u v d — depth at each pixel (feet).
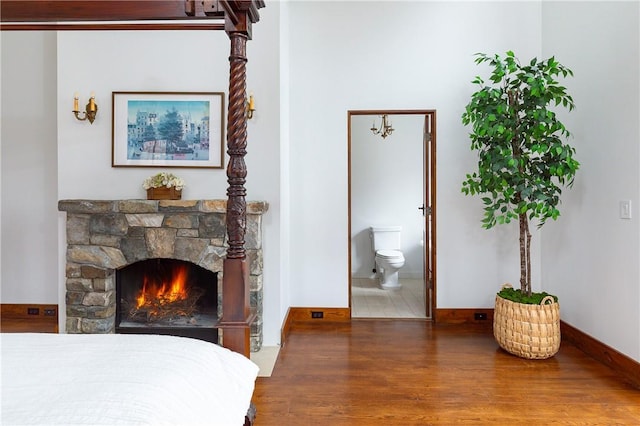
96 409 3.08
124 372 3.79
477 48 13.11
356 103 13.30
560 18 11.80
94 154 11.35
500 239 13.14
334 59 13.26
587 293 10.61
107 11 6.27
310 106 13.32
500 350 10.77
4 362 3.99
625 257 9.18
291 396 8.25
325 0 13.28
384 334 12.07
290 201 13.38
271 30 11.08
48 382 3.54
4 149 13.47
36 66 13.34
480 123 10.34
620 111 9.32
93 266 10.77
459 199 13.20
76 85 11.35
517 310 10.16
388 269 17.78
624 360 9.13
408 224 20.33
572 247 11.29
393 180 20.27
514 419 7.40
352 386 8.69
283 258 11.84
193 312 11.37
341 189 13.34
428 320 13.51
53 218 13.44
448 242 13.23
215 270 10.65
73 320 10.77
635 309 8.86
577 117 10.98
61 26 6.36
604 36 9.84
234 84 6.04
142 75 11.35
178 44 11.33
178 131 11.33
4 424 2.83
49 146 13.39
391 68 13.25
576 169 9.95
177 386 3.73
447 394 8.34
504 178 10.32
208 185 11.34
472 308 13.19
